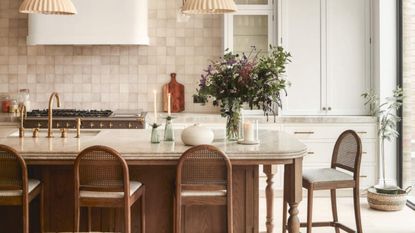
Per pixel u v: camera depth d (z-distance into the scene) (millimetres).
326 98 6188
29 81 6586
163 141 4012
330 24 6156
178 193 3359
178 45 6645
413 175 6004
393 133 5766
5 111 6453
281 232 4730
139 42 6090
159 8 6617
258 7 6227
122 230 3863
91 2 6027
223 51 6273
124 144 3834
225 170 3383
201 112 6668
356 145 4074
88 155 3293
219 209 3889
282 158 3523
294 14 6137
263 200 5914
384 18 6016
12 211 3863
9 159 3381
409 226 4922
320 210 5508
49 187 3826
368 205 5719
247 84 3863
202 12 3920
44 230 3840
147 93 6652
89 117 5840
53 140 4066
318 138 6031
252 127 3842
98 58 6613
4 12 6520
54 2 3684
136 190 3500
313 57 6168
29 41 6070
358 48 6184
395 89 6035
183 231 3881
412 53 5918
